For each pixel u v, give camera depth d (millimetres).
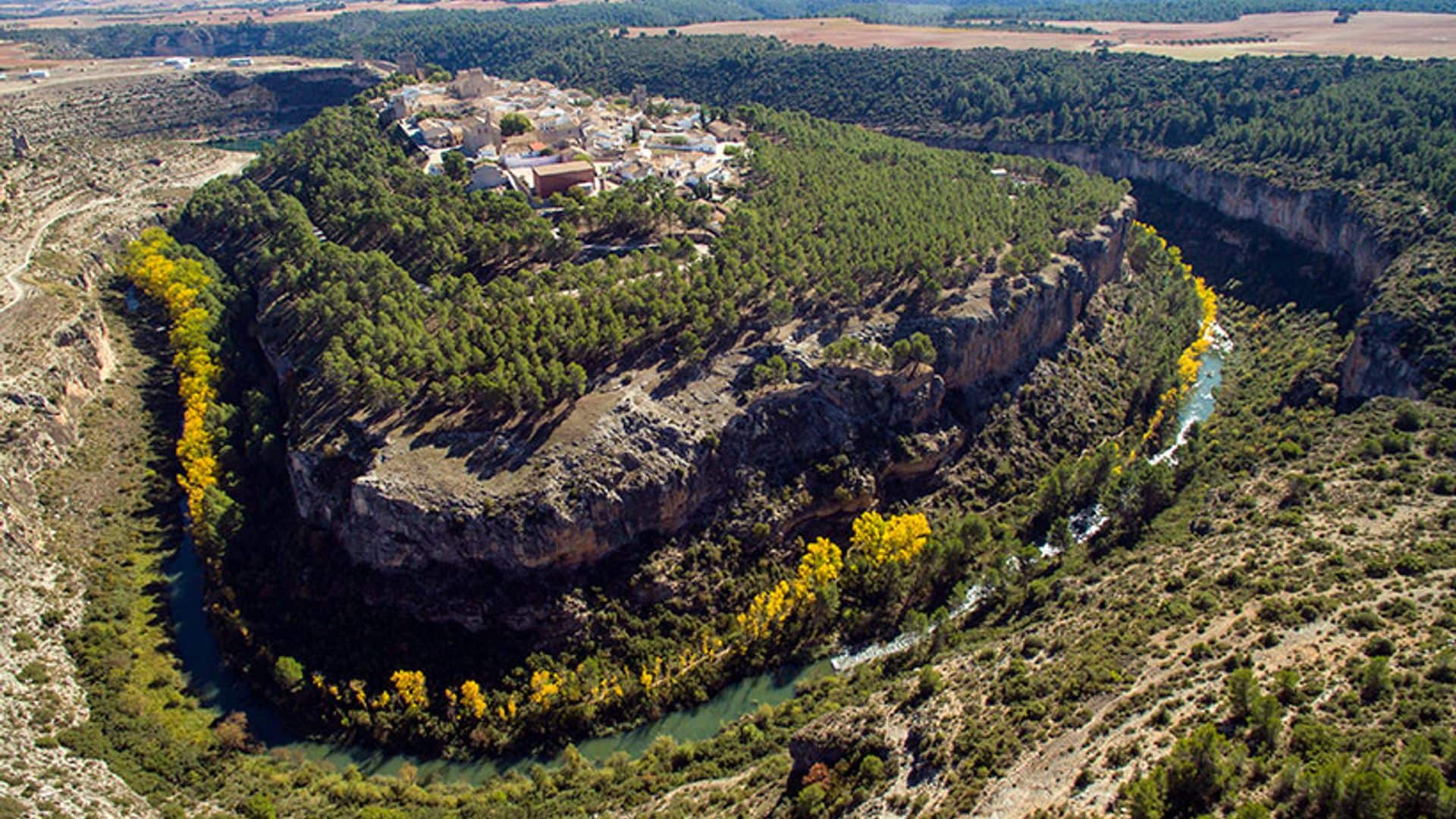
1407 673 82688
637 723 115500
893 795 87688
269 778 106250
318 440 132625
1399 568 103312
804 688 118000
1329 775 67250
